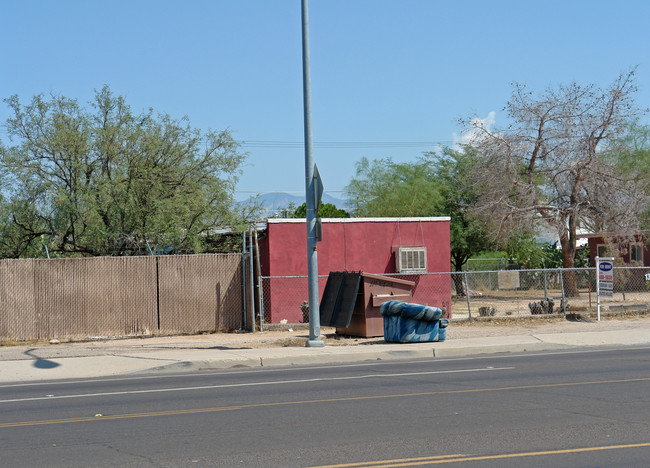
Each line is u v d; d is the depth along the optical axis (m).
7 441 8.17
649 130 45.81
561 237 36.97
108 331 20.25
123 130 26.17
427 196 45.59
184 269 21.09
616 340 18.56
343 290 19.45
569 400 10.09
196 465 6.90
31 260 19.67
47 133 26.17
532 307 23.95
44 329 19.70
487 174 37.00
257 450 7.45
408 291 19.78
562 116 35.94
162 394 11.49
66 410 10.22
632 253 44.34
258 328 21.67
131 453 7.45
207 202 26.59
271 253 23.72
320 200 17.53
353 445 7.59
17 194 26.23
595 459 6.88
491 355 16.61
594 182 35.50
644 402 9.85
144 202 26.30
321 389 11.60
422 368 14.23
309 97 17.31
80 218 25.94
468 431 8.17
